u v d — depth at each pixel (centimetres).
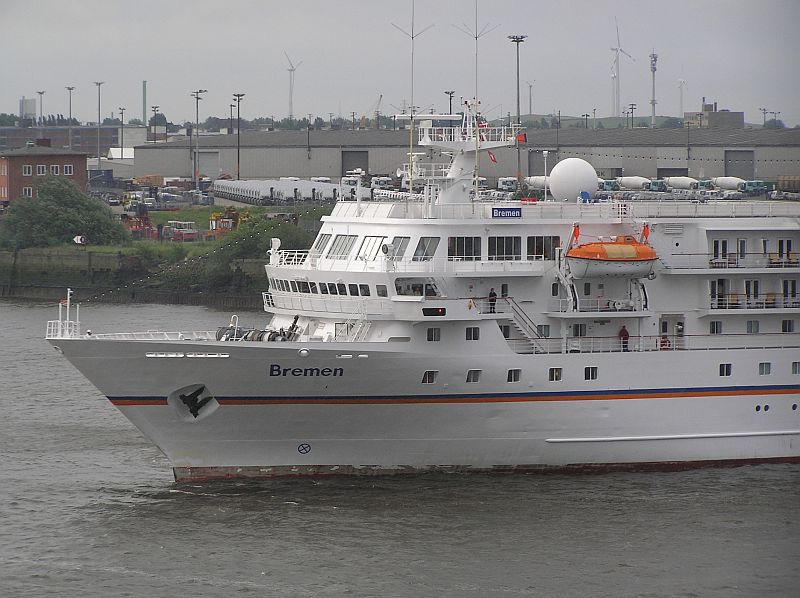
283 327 11919
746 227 12100
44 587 9362
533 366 11244
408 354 10931
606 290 11712
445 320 10925
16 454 12731
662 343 11819
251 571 9606
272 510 10712
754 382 11906
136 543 10119
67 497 11219
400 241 11244
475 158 11794
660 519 10606
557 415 11400
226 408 10988
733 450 11938
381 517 10562
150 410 10988
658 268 11794
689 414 11744
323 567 9650
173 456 11206
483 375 11150
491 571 9594
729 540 10200
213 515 10625
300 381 10888
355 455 11325
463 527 10381
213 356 10725
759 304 12119
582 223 11700
